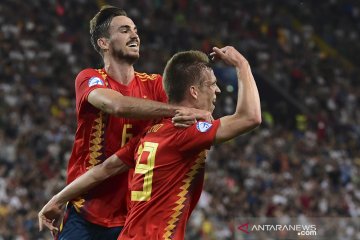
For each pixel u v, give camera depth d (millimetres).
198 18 78875
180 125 11328
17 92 51938
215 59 11836
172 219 11266
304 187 49656
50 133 47156
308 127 66625
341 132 66750
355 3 90375
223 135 11086
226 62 11523
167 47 70500
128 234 11391
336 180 53281
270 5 85750
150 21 73938
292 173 52500
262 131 59781
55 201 13211
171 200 11297
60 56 60688
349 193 51156
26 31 62000
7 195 39281
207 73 11648
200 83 11602
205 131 11156
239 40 77750
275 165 53062
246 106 11070
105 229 13484
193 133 11195
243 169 50500
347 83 77250
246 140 55844
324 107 71312
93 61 62281
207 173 47969
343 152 60250
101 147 13438
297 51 79938
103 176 12664
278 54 77750
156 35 72062
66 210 13727
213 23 79125
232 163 50688
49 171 43094
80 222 13570
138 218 11344
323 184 51375
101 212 13445
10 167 42688
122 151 12484
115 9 13938
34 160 43688
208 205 43031
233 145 53469
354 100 73688
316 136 63781
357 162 58656
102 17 13898
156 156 11398
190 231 39625
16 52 58656
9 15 63406
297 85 73750
